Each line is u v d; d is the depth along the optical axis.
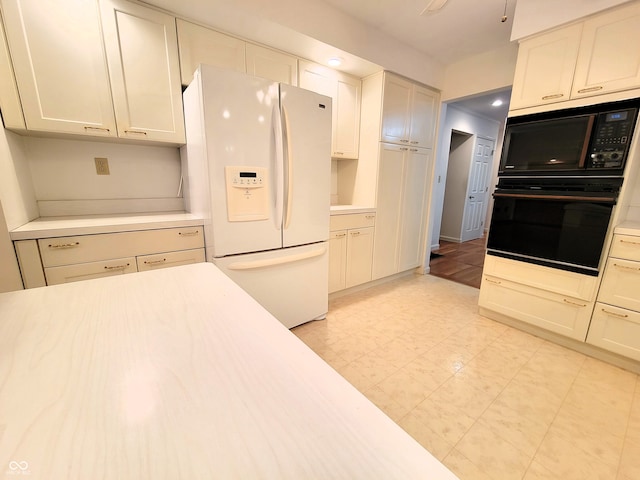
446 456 1.15
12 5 1.32
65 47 1.45
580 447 1.18
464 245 5.08
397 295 2.81
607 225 1.64
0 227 1.25
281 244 1.87
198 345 0.48
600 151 1.66
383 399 1.45
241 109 1.57
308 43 2.04
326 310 2.28
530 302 2.02
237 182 1.62
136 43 1.62
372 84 2.64
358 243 2.72
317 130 1.90
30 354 0.44
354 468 0.28
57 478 0.26
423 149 3.10
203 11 1.67
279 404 0.35
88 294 0.67
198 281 0.76
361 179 2.87
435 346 1.92
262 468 0.28
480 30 2.32
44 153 1.69
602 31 1.59
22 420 0.33
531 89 1.90
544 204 1.87
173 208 2.17
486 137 5.21
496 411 1.37
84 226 1.43
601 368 1.69
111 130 1.62
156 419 0.33
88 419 0.33
